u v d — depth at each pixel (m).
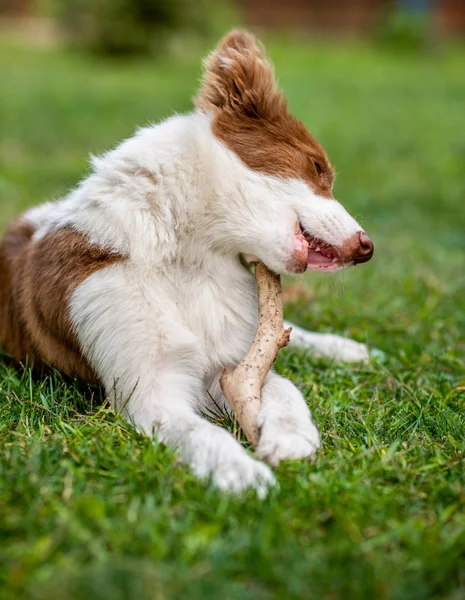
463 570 3.71
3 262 7.15
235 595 3.44
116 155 5.85
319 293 8.98
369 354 7.27
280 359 6.99
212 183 5.68
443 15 48.03
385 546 3.91
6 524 3.89
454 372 6.92
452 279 9.80
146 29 36.62
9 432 5.07
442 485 4.55
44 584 3.42
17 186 13.45
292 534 3.93
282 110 6.11
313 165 5.96
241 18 47.53
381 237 11.91
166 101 24.61
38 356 6.30
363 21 48.06
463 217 13.31
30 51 37.81
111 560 3.60
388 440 5.29
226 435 4.87
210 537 3.86
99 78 30.59
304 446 4.84
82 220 5.80
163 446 4.85
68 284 5.76
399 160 17.80
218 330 5.77
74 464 4.64
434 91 30.39
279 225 5.66
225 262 5.89
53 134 19.03
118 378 5.49
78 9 36.94
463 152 18.83
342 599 3.49
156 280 5.62
